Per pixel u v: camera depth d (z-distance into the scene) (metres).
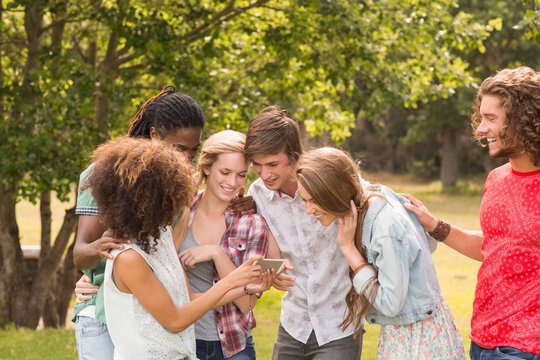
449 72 10.67
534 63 34.31
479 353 3.73
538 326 3.54
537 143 3.54
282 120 3.99
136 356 3.41
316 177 3.69
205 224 4.14
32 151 9.17
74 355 8.16
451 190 38.78
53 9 9.48
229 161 3.99
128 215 3.29
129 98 9.41
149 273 3.38
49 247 11.08
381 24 9.96
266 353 7.95
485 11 32.19
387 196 3.87
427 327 3.76
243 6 10.60
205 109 9.70
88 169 3.85
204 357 4.12
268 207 4.24
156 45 9.17
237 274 3.55
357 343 4.25
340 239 3.80
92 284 3.85
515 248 3.58
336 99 11.06
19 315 10.94
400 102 10.50
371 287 3.71
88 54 10.89
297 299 4.26
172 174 3.31
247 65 10.99
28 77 9.87
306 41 10.14
